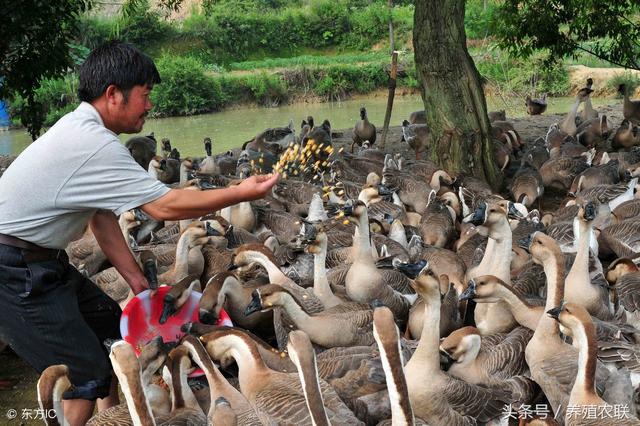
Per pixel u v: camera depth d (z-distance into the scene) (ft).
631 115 62.39
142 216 30.78
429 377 19.16
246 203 34.50
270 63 156.87
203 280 29.07
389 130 75.56
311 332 22.54
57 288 16.89
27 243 16.37
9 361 26.00
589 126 56.13
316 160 48.85
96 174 15.84
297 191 40.29
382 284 25.86
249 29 171.12
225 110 132.98
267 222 35.68
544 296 26.66
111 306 19.39
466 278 27.48
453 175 42.24
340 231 32.48
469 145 42.16
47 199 15.89
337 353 20.94
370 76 142.82
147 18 157.89
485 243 30.32
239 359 19.94
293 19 177.88
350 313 23.76
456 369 20.47
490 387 20.44
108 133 16.10
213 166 46.26
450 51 41.83
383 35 177.37
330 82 140.15
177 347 19.65
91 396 16.67
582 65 124.98
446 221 34.30
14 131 104.88
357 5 192.95
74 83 113.91
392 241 30.96
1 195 16.17
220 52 165.07
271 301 22.06
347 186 40.50
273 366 21.27
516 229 31.73
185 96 126.52
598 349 20.38
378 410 19.20
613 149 54.80
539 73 119.55
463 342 20.34
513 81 119.75
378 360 19.90
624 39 55.98
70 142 15.78
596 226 34.53
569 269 27.76
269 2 192.95
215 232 27.61
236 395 19.17
